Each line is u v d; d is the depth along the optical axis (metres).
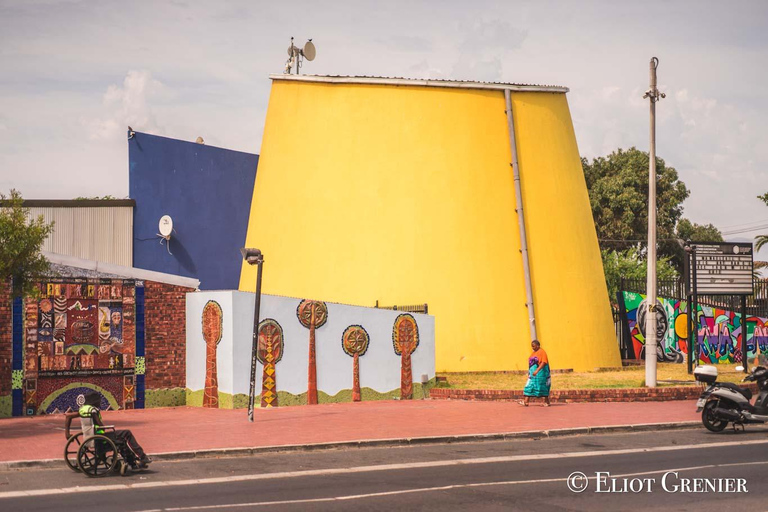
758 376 17.84
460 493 11.50
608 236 61.19
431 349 25.58
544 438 17.31
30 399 21.72
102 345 22.67
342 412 21.25
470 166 30.89
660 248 63.66
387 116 31.22
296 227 31.64
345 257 30.56
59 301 22.16
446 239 30.27
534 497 11.20
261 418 20.05
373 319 24.67
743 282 30.03
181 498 11.37
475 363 29.66
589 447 15.95
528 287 30.52
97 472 13.38
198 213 39.19
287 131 32.75
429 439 16.56
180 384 23.67
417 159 30.80
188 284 23.86
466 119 31.20
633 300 38.06
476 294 30.05
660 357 37.59
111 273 22.91
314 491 11.76
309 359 23.48
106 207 37.88
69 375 22.19
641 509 10.44
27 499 11.45
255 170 40.38
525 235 31.03
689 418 19.41
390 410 21.67
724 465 13.61
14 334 21.64
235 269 39.59
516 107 32.03
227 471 13.58
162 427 18.47
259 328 22.69
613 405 22.44
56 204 37.03
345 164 31.19
